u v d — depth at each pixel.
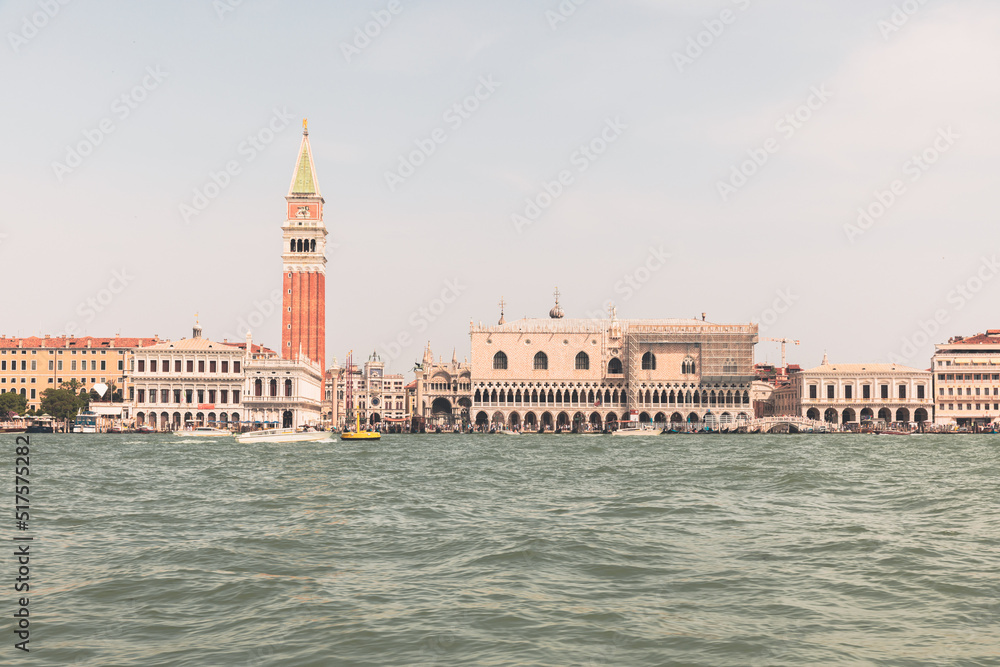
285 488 64.81
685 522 46.19
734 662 23.11
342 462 97.50
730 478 72.94
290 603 29.05
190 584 31.66
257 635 25.47
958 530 42.69
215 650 24.14
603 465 91.50
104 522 46.53
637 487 65.44
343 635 25.36
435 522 46.38
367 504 54.31
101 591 30.69
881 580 32.03
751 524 45.34
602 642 24.72
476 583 31.94
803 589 30.84
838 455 111.81
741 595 30.06
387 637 25.16
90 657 23.62
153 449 127.88
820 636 25.30
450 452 123.69
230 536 41.72
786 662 23.05
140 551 37.94
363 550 38.31
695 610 28.16
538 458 106.81
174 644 24.75
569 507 52.88
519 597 29.80
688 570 34.00
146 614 27.83
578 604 28.89
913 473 77.50
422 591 30.70
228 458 104.69
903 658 23.34
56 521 46.97
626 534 42.06
